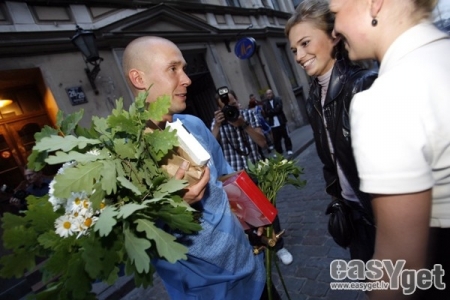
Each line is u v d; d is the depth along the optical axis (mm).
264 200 1197
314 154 6512
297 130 10023
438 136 528
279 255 2576
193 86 7840
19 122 4242
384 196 536
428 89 528
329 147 1355
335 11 676
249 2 10180
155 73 1094
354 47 678
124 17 5625
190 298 1029
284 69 10703
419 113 519
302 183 1501
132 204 626
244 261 1134
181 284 1005
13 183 4082
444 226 641
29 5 4316
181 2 7148
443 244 651
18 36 4023
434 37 583
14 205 3498
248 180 1195
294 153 6883
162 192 726
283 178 1438
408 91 529
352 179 1187
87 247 590
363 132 553
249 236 1328
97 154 703
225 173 1415
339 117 1153
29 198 702
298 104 11227
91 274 572
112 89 5027
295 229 3125
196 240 984
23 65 4039
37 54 4230
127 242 613
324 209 3408
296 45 1272
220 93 2693
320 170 5035
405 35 589
